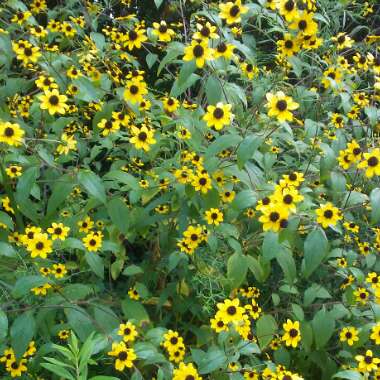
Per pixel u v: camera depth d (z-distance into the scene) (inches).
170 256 31.3
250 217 35.2
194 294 34.1
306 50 41.1
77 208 35.7
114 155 41.7
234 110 36.8
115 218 28.7
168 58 32.1
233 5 31.0
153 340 28.0
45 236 28.3
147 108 35.3
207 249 33.4
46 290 29.0
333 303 34.1
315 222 29.3
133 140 31.3
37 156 30.7
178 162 33.2
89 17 46.3
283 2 31.4
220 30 31.3
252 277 38.4
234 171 30.4
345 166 31.9
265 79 41.7
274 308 36.2
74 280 35.7
